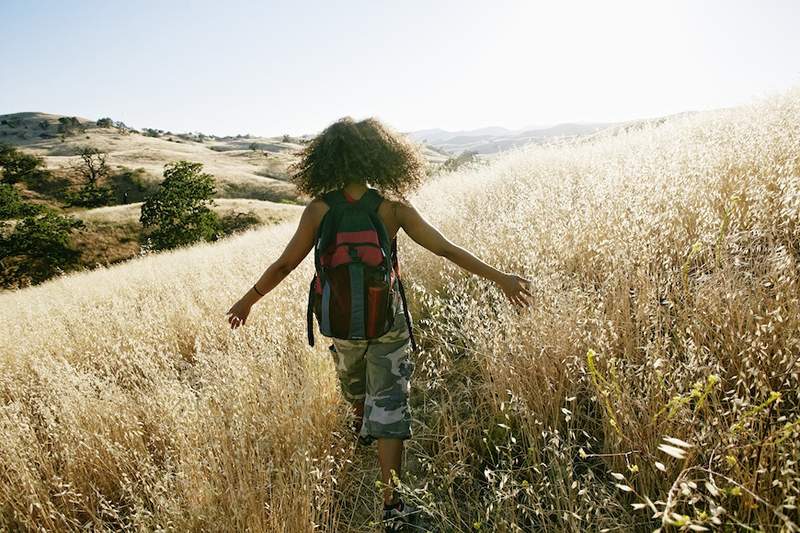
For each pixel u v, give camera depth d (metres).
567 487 1.83
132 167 90.75
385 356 2.14
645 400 1.86
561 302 2.55
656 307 2.38
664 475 1.73
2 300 13.50
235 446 2.37
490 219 4.82
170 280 8.31
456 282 3.75
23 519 2.43
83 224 46.19
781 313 1.94
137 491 2.53
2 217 45.53
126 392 3.49
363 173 2.05
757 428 1.66
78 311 6.62
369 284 1.97
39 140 143.00
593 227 3.45
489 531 1.85
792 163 3.17
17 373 4.46
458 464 2.06
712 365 1.89
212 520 2.00
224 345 4.30
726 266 2.39
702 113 8.05
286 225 17.42
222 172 85.56
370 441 2.64
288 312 4.02
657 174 3.83
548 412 2.25
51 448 2.99
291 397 2.69
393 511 2.01
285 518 1.98
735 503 1.56
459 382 2.91
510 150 10.43
